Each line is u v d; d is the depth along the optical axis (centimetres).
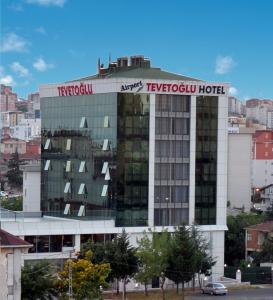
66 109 11306
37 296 6719
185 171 10719
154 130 10525
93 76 12238
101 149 10575
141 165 10450
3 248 5725
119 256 8856
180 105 10688
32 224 9694
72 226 9925
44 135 11844
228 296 9400
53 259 9519
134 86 10419
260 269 10588
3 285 5725
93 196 10706
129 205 10369
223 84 10894
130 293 9575
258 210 18962
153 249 9050
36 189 13350
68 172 11250
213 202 10844
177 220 10631
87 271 7362
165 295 9506
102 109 10588
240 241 12381
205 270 9869
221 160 10894
